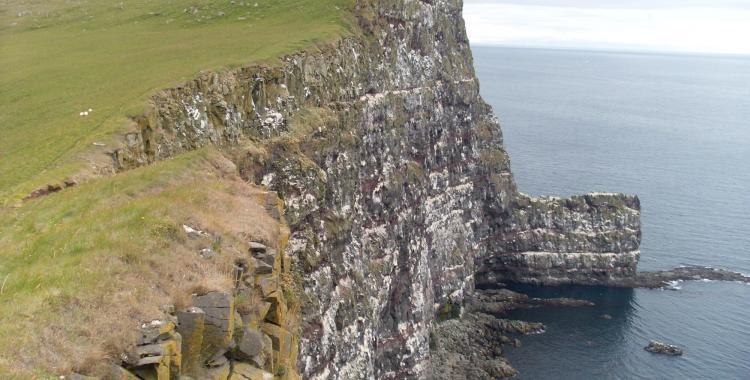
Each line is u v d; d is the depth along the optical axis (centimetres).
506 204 13325
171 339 2450
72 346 2211
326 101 7869
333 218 7362
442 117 11694
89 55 8931
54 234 3112
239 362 2786
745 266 13875
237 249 3309
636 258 13400
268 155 6378
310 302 6500
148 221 3144
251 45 8025
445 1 12319
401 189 9669
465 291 12144
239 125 6278
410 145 10525
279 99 6925
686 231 15912
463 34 12988
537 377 9706
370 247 8819
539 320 11631
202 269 2934
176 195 3694
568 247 13450
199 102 5875
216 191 3994
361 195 8588
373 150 9050
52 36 11362
